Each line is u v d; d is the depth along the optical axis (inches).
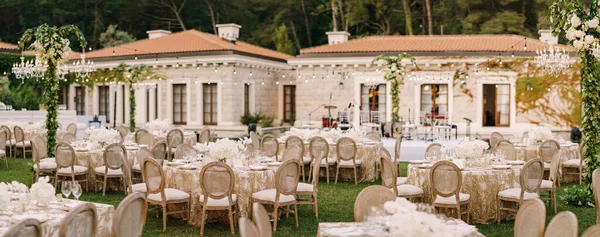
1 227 186.7
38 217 199.3
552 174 344.2
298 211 343.9
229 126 909.2
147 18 1658.5
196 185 304.7
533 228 186.1
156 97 973.8
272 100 1042.1
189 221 306.7
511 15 1280.8
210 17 1694.1
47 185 213.9
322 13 1708.9
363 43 952.9
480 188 312.7
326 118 871.1
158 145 407.5
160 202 292.5
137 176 420.5
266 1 1654.8
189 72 941.8
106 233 223.0
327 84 894.4
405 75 811.4
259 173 307.4
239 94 932.0
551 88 814.5
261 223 173.5
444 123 776.9
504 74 823.7
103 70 1012.5
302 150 466.6
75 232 174.1
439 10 1424.7
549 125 817.5
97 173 402.3
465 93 833.5
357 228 183.2
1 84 952.3
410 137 773.9
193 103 940.0
